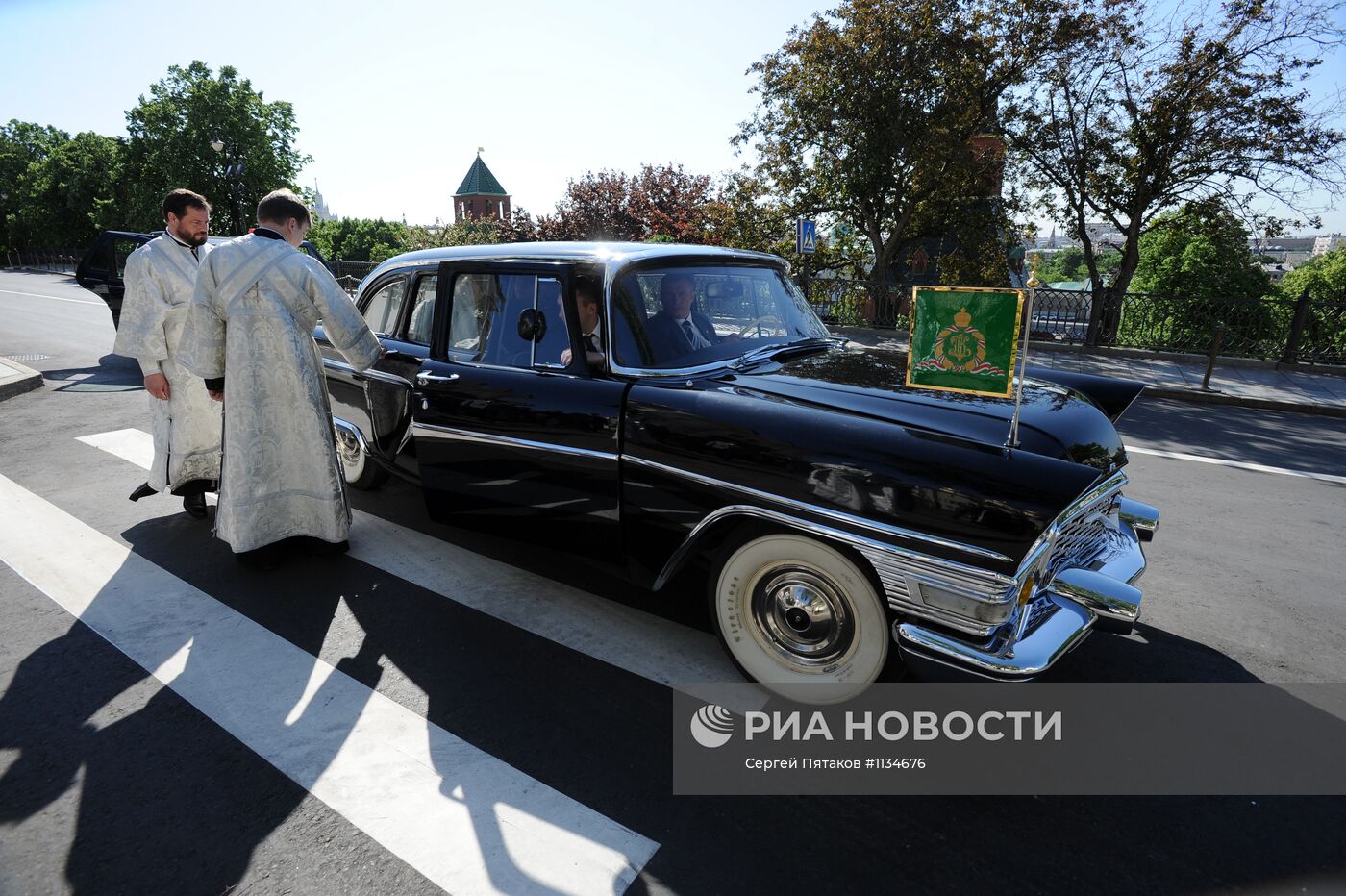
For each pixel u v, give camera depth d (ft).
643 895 6.29
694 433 8.84
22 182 209.36
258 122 146.00
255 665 9.72
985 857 6.71
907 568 7.59
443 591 11.77
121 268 36.24
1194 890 6.37
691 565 10.24
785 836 6.93
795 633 8.86
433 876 6.49
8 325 49.34
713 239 59.06
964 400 8.96
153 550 13.26
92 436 20.67
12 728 8.48
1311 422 26.99
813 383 9.67
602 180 80.12
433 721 8.61
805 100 48.57
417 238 143.33
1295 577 12.84
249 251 11.22
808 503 8.05
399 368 13.01
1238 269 78.48
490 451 10.92
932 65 46.34
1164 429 25.39
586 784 7.61
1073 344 44.73
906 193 50.37
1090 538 9.24
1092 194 47.91
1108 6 43.39
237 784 7.60
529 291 10.74
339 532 12.47
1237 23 41.24
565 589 11.86
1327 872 6.57
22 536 13.84
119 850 6.78
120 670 9.62
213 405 14.02
